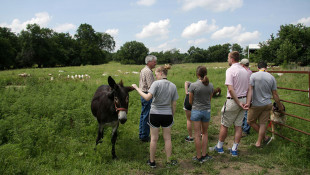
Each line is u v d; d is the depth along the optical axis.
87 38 77.00
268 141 4.96
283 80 14.78
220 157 4.47
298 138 4.74
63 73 23.05
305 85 12.33
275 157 4.26
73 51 69.12
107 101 4.40
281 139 5.11
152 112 3.92
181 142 5.33
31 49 55.88
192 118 4.14
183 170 4.01
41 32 57.53
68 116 5.96
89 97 8.70
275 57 37.78
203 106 4.07
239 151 4.75
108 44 108.12
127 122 6.55
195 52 107.44
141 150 4.84
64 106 6.82
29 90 9.92
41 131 4.82
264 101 4.49
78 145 4.75
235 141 4.46
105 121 4.48
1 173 3.34
